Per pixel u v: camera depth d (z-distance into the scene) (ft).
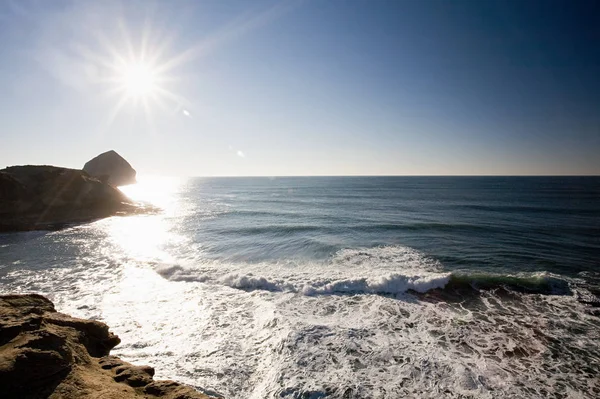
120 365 19.03
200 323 30.30
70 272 46.06
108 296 36.88
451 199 153.79
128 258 54.75
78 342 19.49
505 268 47.01
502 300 35.78
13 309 20.13
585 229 74.95
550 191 207.31
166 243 67.10
